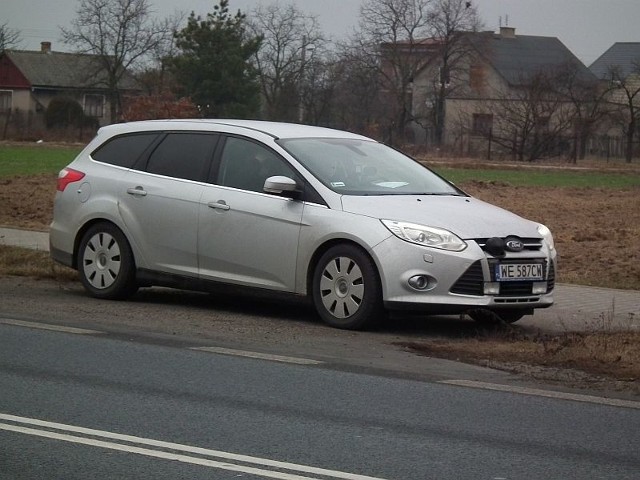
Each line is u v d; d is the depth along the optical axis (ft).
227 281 34.76
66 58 299.79
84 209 37.58
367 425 22.07
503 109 209.36
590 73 264.31
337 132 37.29
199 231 35.12
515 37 266.77
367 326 32.58
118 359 27.99
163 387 24.99
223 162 35.45
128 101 227.40
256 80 219.82
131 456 19.35
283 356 28.96
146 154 37.17
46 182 102.99
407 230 31.71
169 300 38.40
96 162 38.17
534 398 25.14
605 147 215.31
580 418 23.30
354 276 32.35
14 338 30.42
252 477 18.22
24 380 25.34
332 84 220.23
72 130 236.02
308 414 22.85
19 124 243.60
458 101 231.91
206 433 21.04
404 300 31.53
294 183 33.22
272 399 24.12
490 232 32.35
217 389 24.93
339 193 33.22
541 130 201.98
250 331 32.58
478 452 20.26
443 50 228.84
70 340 30.32
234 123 36.35
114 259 37.11
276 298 33.91
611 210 89.35
